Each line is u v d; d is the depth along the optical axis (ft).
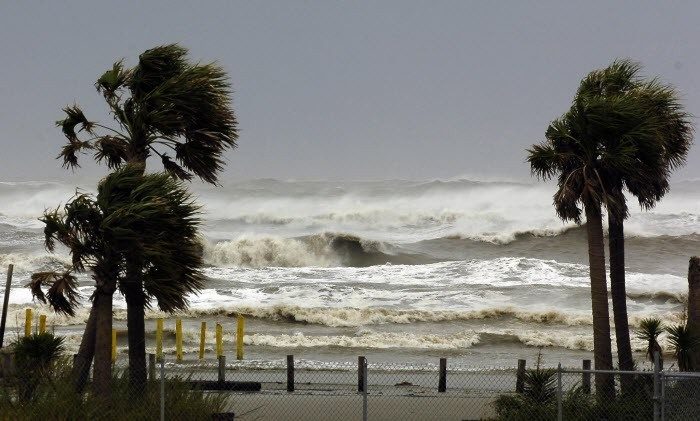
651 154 233.76
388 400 274.36
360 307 547.08
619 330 238.89
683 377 190.49
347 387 308.60
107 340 203.62
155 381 210.18
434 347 460.55
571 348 471.62
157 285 204.95
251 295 579.07
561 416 196.24
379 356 425.28
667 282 622.13
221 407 210.38
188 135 226.79
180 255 210.38
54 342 235.61
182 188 212.02
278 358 407.44
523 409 218.38
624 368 236.43
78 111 229.66
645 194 239.91
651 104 241.55
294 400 271.69
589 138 235.40
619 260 240.94
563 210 239.09
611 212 233.14
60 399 192.34
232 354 415.44
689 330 235.61
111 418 194.08
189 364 360.69
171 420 197.57
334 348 446.19
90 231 206.18
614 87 247.09
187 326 491.31
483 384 319.88
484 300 572.92
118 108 227.61
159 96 220.43
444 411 253.65
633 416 212.64
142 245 201.26
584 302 565.12
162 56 227.20
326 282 627.05
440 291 595.47
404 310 532.73
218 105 227.61
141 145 226.38
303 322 517.55
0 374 223.30
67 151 228.43
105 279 204.85
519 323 522.06
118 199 207.72
